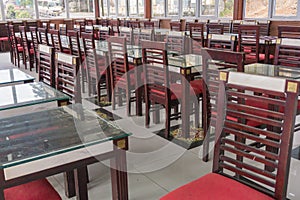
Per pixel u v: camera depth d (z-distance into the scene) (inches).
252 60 179.0
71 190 86.5
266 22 266.4
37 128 72.6
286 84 54.7
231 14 312.0
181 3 362.6
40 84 114.6
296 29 157.0
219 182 61.6
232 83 63.4
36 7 426.0
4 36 396.2
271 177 58.2
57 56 109.3
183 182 93.7
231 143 64.6
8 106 89.3
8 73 133.3
